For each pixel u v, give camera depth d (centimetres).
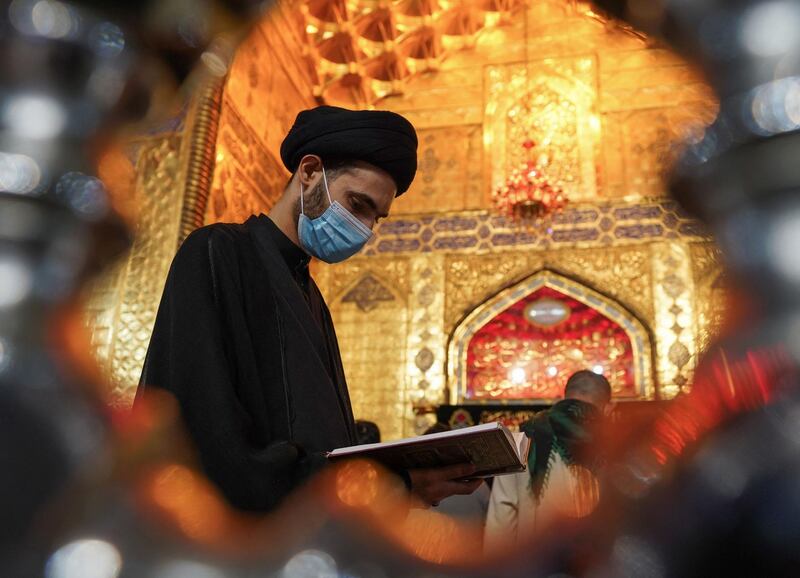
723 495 33
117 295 546
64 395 40
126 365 526
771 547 32
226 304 114
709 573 34
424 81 856
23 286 40
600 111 793
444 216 788
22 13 42
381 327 755
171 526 40
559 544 39
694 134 40
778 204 35
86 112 43
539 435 183
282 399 115
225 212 622
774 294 35
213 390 99
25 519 37
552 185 727
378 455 96
